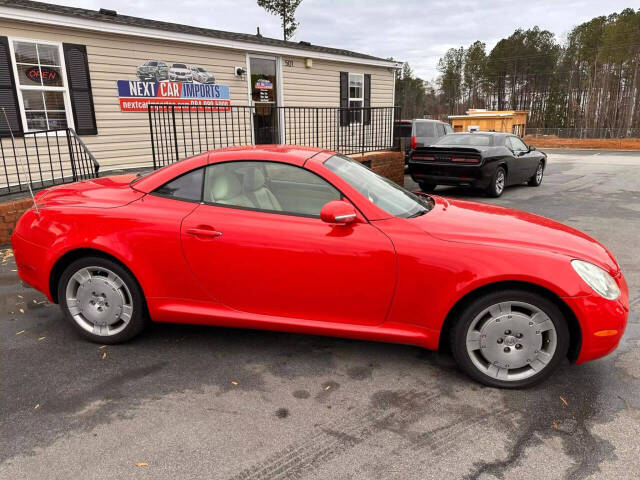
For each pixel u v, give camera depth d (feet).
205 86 32.91
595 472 6.90
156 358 10.35
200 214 9.96
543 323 8.81
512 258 8.66
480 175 31.42
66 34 25.58
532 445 7.50
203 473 6.88
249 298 9.95
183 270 10.02
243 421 8.13
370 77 47.26
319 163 10.06
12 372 9.69
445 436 7.73
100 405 8.56
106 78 27.66
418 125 43.01
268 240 9.52
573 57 233.55
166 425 8.00
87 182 12.19
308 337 11.41
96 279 10.53
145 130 30.09
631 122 201.57
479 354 9.39
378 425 8.02
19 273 11.39
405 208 10.34
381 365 10.08
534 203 30.55
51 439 7.61
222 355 10.50
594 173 51.44
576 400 8.77
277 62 37.76
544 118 245.24
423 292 9.09
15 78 23.97
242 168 10.22
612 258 9.74
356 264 9.23
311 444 7.53
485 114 131.75
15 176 24.72
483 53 274.57
